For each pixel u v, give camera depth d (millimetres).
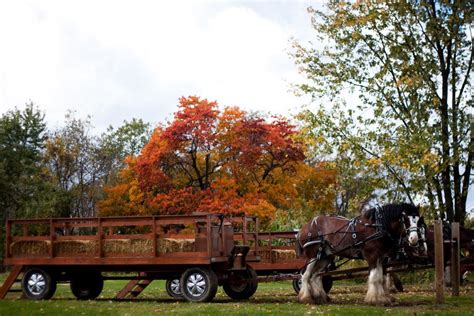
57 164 47969
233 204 33219
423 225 12703
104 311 11656
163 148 37312
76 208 47719
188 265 13953
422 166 19297
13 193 40750
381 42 21312
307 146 22562
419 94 20438
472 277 21016
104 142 51125
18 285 20688
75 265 14812
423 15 20203
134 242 14000
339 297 14961
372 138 20469
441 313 10984
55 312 11586
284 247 15953
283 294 16609
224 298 15211
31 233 39938
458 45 20031
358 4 21281
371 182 20812
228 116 37562
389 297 13164
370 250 12727
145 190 38094
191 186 37438
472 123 19031
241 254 14195
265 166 39031
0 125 42125
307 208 30859
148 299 14938
